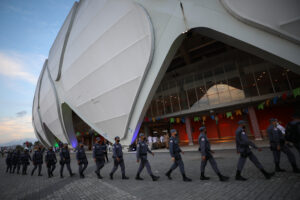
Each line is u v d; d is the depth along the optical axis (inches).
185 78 878.4
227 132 974.4
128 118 664.4
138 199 167.2
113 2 645.3
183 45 784.3
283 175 189.3
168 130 1154.0
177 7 489.7
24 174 446.3
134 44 591.5
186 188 183.2
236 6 366.3
